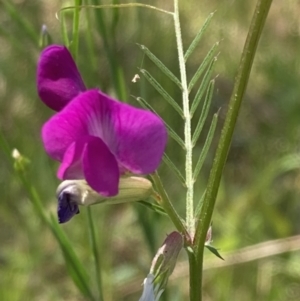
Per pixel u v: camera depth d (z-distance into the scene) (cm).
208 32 51
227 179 42
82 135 20
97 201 20
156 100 40
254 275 34
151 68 42
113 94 32
